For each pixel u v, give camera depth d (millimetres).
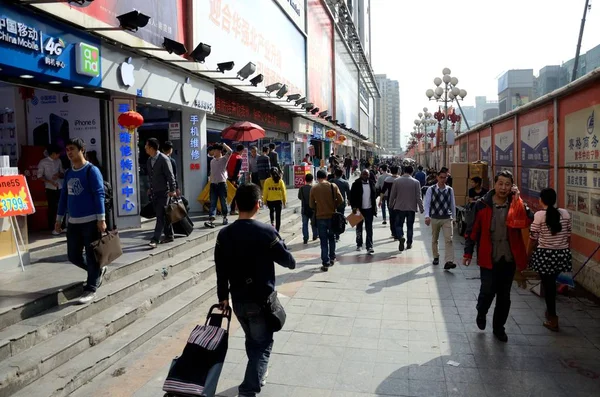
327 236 8789
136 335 5215
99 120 8906
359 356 4934
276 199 11539
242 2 15156
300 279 8164
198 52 10016
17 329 4461
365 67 65562
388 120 186500
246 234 3814
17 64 6176
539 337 5320
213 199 10141
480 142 15469
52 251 7164
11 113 8914
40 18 6559
